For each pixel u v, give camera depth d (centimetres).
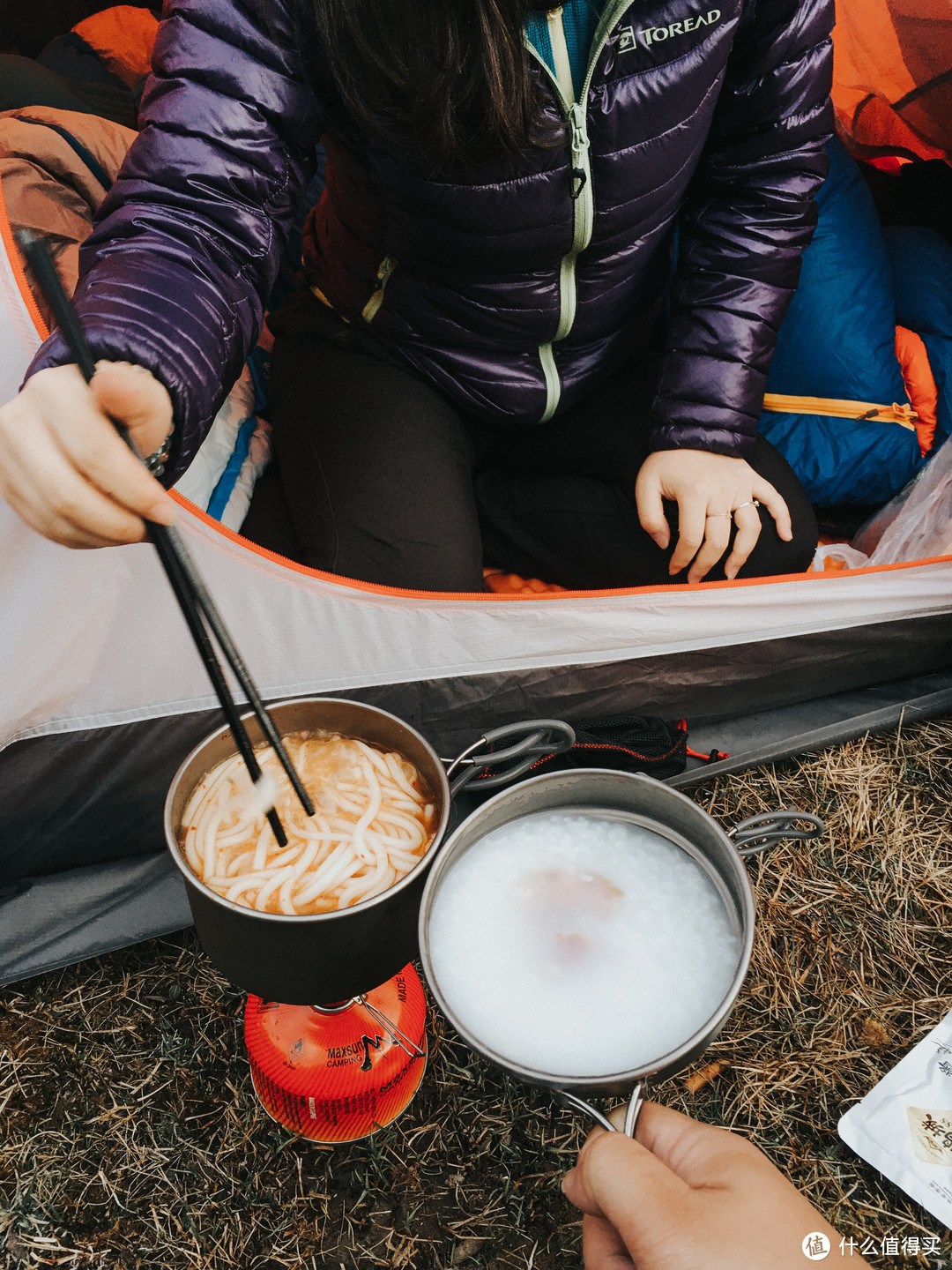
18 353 76
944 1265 82
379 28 72
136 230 72
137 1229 84
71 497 52
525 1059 49
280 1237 84
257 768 57
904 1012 101
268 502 111
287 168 82
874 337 139
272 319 123
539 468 127
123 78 138
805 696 132
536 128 79
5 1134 90
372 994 88
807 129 103
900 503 135
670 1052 46
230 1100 93
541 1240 84
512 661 108
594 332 111
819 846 117
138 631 91
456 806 113
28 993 101
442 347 109
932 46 165
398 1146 90
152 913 106
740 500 109
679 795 57
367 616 98
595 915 56
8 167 90
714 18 84
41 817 102
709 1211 43
